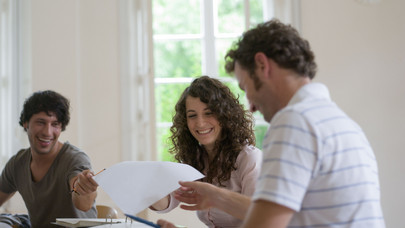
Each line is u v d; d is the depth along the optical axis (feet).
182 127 6.64
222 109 6.22
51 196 7.30
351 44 12.57
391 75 12.56
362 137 3.77
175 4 21.22
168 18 21.20
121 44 12.19
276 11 12.61
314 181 3.48
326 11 12.57
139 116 12.28
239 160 6.29
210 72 13.21
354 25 12.60
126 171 5.45
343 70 12.55
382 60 12.58
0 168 11.96
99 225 5.95
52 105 7.15
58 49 12.04
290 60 3.71
